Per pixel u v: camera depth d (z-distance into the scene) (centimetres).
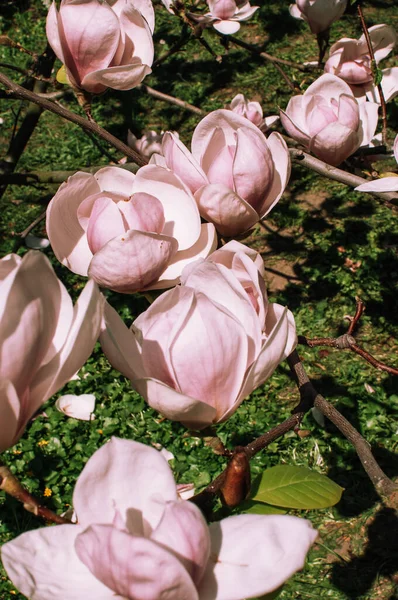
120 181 80
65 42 93
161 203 77
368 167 107
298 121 106
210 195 77
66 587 59
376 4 391
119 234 76
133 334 67
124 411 212
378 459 199
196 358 65
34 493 190
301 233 280
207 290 67
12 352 57
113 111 342
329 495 67
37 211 290
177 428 206
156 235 74
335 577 171
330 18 128
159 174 78
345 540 179
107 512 60
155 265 75
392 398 216
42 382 59
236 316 67
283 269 266
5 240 274
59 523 62
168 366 65
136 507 60
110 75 94
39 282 58
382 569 171
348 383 223
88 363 228
